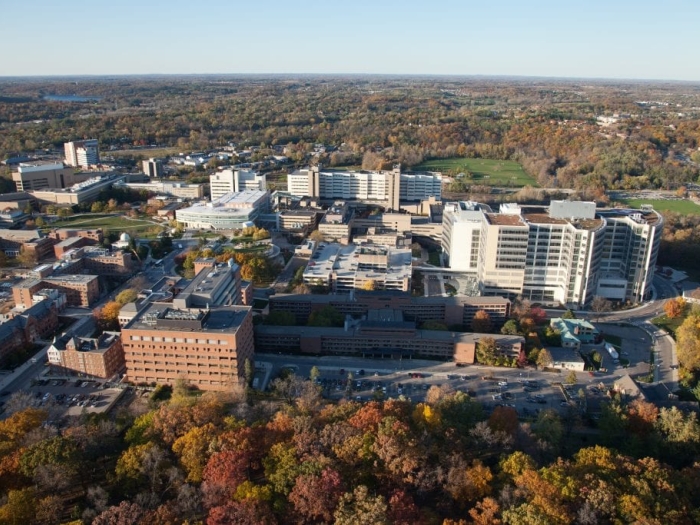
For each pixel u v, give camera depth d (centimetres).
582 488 19225
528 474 19988
